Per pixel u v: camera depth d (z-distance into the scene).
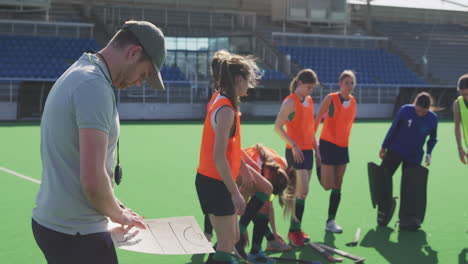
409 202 4.58
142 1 26.52
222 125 2.49
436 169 8.54
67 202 1.65
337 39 26.33
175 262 3.66
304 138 4.20
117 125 1.72
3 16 23.08
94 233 1.71
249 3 28.80
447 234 4.47
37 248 3.94
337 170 4.62
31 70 19.44
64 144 1.62
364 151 10.74
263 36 25.14
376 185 4.64
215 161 2.50
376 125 18.06
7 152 9.55
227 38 23.55
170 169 8.03
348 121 4.57
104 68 1.67
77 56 20.91
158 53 1.72
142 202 5.71
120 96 19.62
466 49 28.03
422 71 25.09
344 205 5.69
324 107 4.57
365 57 25.52
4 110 17.94
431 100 4.55
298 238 4.05
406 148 4.72
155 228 2.02
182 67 22.58
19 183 6.66
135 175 7.46
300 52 24.75
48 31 21.78
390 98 22.75
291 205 3.93
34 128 14.62
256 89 20.77
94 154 1.54
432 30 30.16
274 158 3.68
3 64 19.28
